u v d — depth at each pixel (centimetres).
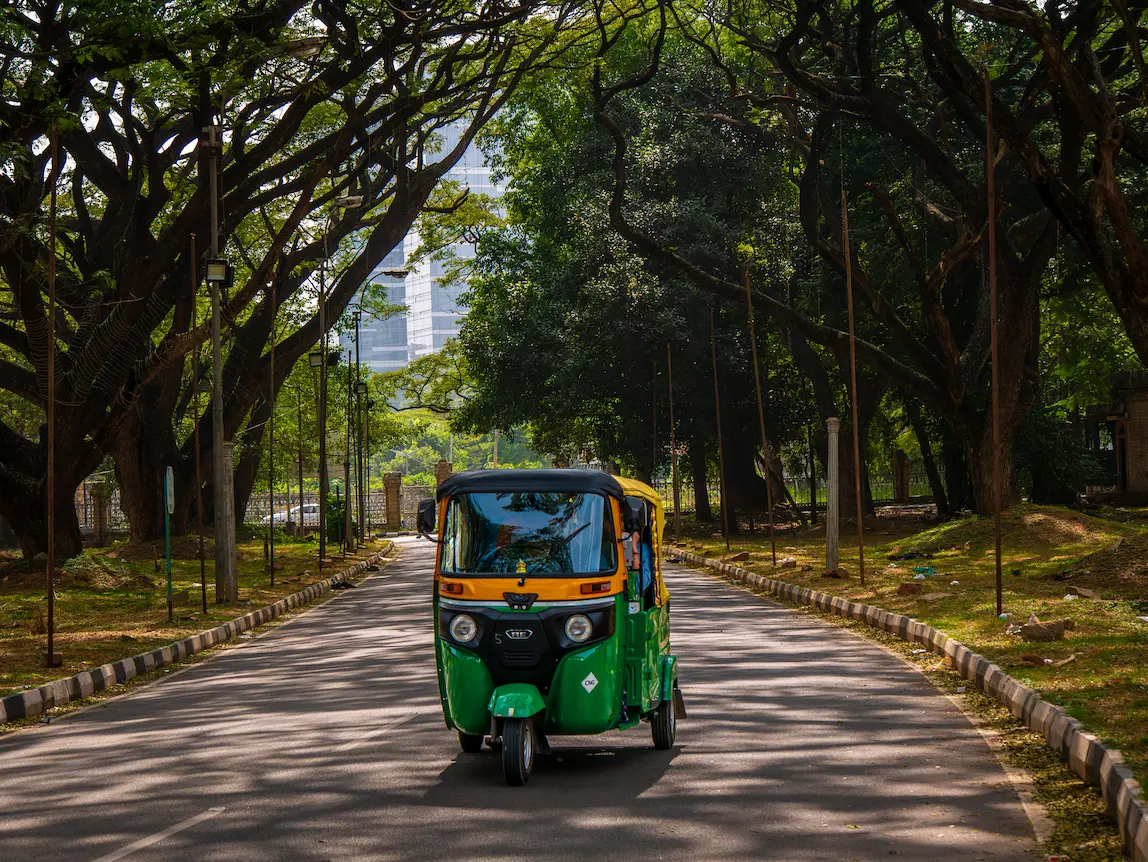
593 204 4309
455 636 863
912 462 6291
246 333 3891
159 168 2777
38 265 2588
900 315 3947
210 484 4619
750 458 4856
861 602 1861
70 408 2844
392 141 3716
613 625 859
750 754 895
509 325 4734
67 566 2739
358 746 952
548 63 3244
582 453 5725
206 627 1925
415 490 7900
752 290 3331
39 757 985
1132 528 2727
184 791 816
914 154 3750
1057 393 5112
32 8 2339
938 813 714
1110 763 729
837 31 3316
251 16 2419
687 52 4334
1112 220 1912
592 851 648
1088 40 2477
